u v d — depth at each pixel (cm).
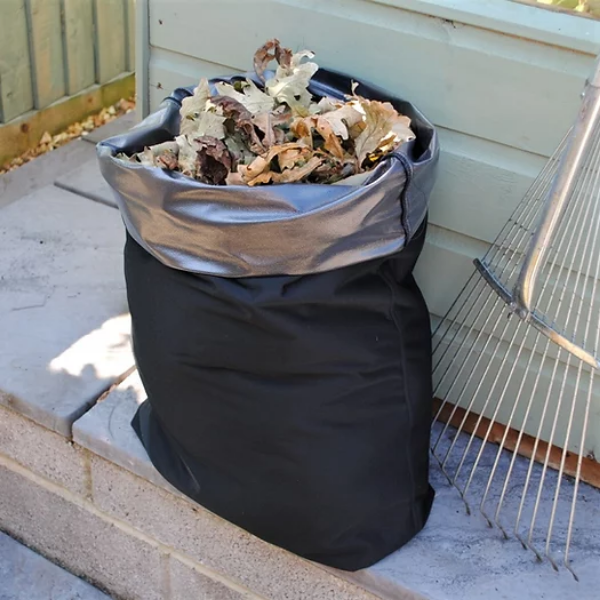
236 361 127
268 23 162
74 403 164
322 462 132
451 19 142
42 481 176
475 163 151
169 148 134
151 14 176
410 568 140
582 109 115
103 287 196
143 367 139
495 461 149
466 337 155
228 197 116
